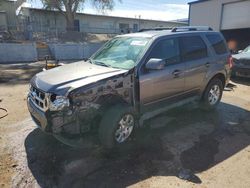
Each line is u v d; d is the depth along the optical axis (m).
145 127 4.69
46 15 30.05
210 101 5.57
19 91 7.82
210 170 3.34
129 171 3.30
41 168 3.37
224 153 3.79
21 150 3.82
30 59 18.50
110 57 4.49
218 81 5.64
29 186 3.00
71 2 28.91
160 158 3.62
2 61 17.59
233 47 18.52
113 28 34.47
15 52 17.95
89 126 3.61
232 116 5.40
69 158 3.61
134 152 3.78
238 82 9.14
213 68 5.33
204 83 5.25
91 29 33.12
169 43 4.49
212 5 19.34
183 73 4.66
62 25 31.36
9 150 3.82
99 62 4.43
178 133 4.47
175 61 4.55
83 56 21.25
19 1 27.39
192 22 21.42
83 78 3.55
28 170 3.32
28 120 5.07
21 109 5.82
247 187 2.99
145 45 4.20
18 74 11.70
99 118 3.74
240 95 7.26
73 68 4.12
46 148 3.88
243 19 17.23
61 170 3.32
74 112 3.34
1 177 3.17
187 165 3.45
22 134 4.37
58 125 3.30
